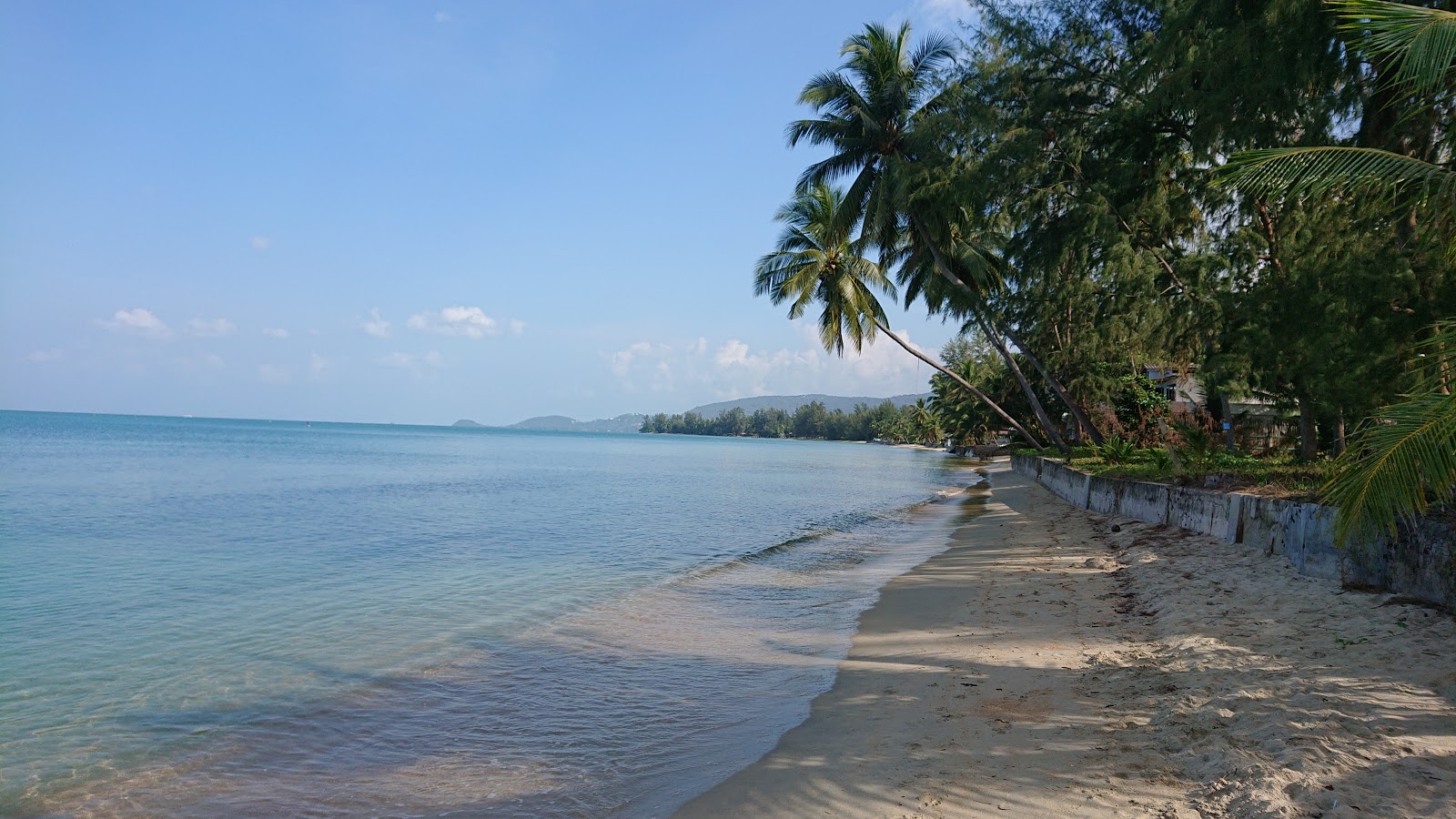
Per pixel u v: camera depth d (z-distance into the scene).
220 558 14.39
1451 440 5.34
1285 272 15.13
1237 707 5.23
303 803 5.00
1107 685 6.23
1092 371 38.16
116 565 13.52
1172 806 4.09
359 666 7.92
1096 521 17.17
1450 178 5.97
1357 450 6.02
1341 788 3.89
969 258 29.91
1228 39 14.13
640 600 11.17
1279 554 9.52
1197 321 20.33
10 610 10.23
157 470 37.19
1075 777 4.58
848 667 7.69
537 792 5.11
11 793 5.12
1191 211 23.52
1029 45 22.31
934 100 28.62
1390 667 5.61
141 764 5.58
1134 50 20.59
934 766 4.98
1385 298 10.24
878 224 29.06
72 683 7.32
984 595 10.52
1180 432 20.56
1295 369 12.46
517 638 9.03
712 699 6.91
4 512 20.53
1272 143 14.77
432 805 4.95
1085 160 23.95
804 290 34.91
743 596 11.48
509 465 53.31
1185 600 8.59
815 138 30.64
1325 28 12.50
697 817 4.65
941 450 122.31
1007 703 6.05
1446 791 3.76
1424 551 6.93
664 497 29.98
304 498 26.27
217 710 6.67
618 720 6.43
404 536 17.56
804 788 4.88
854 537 18.53
